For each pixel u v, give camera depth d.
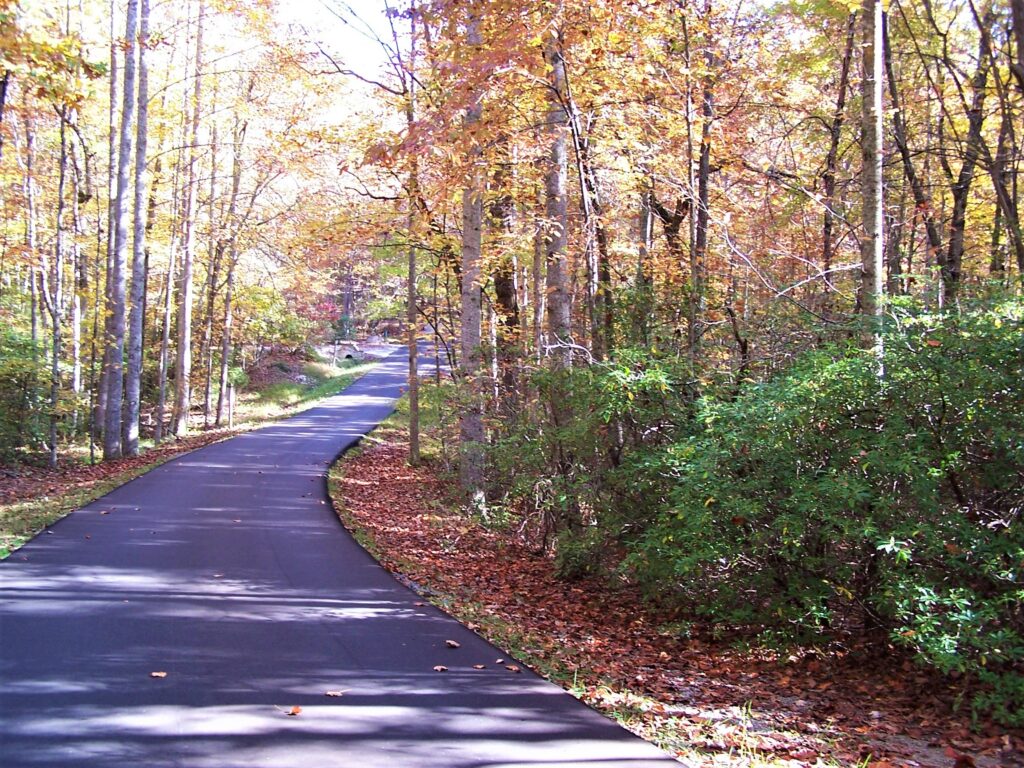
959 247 14.09
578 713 5.08
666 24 10.92
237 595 7.79
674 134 12.73
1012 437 6.15
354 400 42.19
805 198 14.84
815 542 7.31
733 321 9.61
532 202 14.60
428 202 15.13
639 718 5.16
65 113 20.05
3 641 5.98
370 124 15.90
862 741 5.34
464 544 12.55
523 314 17.80
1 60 10.22
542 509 11.02
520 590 9.93
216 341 37.12
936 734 5.69
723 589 7.75
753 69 14.30
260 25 21.66
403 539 12.48
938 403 6.59
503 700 5.25
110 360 21.36
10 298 27.56
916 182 14.41
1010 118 12.43
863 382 6.82
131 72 20.75
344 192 17.75
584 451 9.59
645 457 8.62
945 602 5.86
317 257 20.69
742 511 6.92
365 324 66.81
